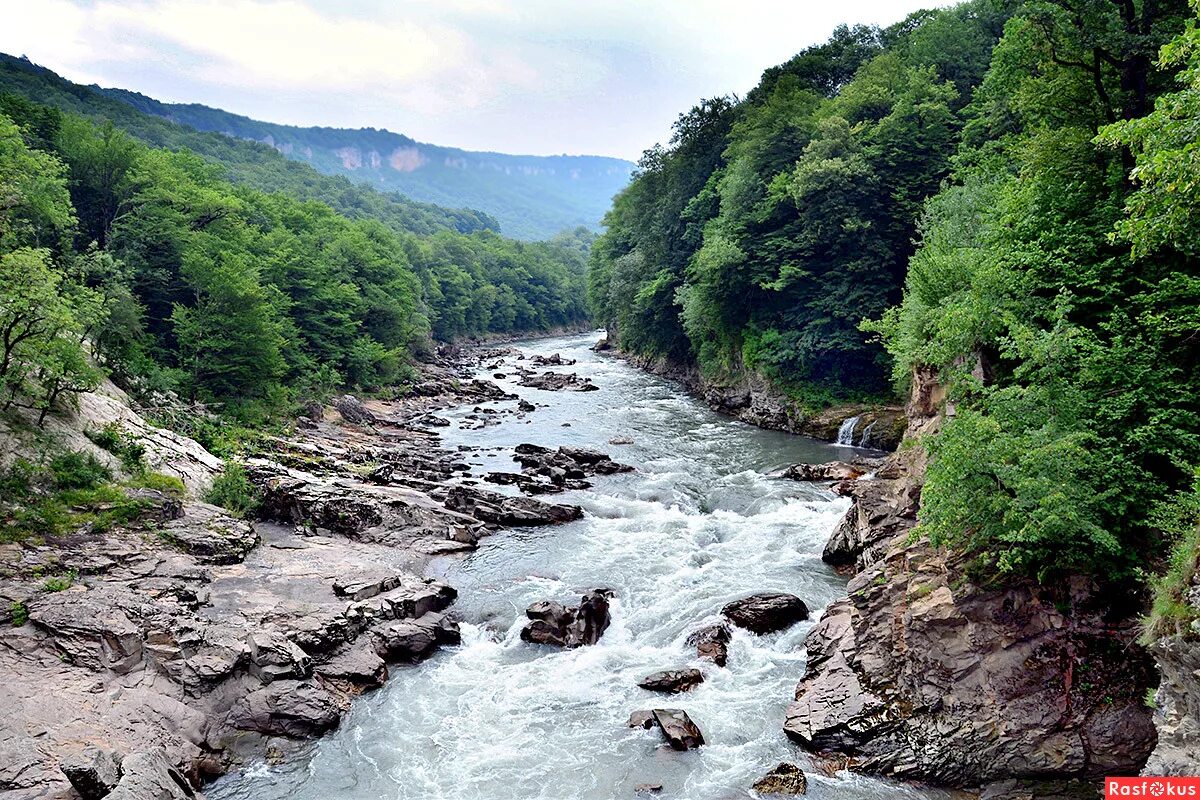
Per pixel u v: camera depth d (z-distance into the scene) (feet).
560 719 65.77
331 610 78.38
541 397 237.86
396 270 311.88
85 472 95.25
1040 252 74.18
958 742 55.77
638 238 319.68
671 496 125.59
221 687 65.26
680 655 75.61
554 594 89.56
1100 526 55.47
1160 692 43.68
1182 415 57.47
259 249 226.58
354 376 233.55
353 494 113.09
